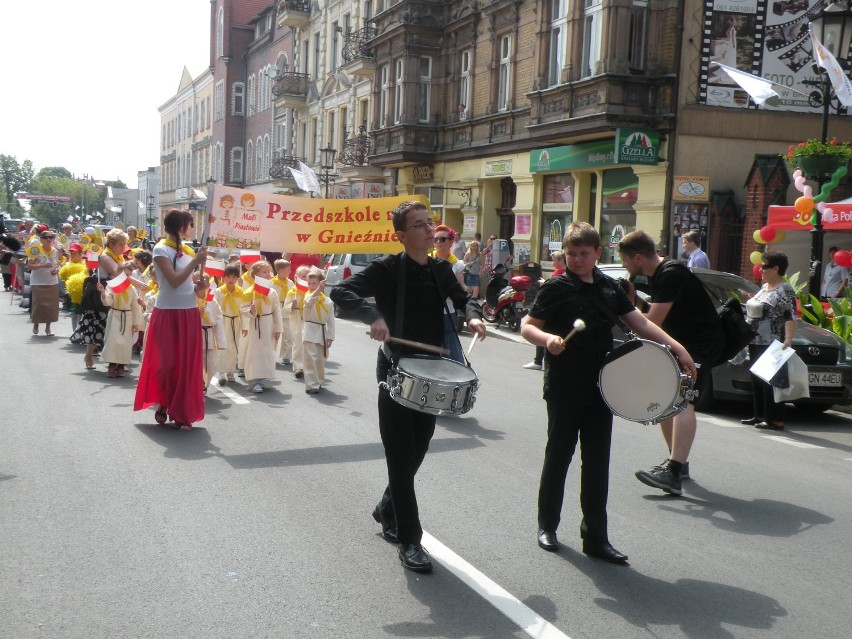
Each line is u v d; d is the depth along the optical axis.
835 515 6.33
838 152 12.92
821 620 4.44
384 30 32.41
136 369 12.77
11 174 196.25
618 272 12.69
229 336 11.67
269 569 4.94
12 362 13.10
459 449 8.11
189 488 6.54
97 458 7.39
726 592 4.78
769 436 9.37
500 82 26.88
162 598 4.51
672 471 6.78
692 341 6.73
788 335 9.26
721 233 19.39
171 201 82.12
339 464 7.37
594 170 22.39
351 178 37.97
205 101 69.44
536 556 5.24
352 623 4.25
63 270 15.92
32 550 5.18
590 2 21.09
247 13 62.09
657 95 20.02
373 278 5.01
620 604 4.55
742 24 19.83
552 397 5.21
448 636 4.12
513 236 26.12
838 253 15.64
